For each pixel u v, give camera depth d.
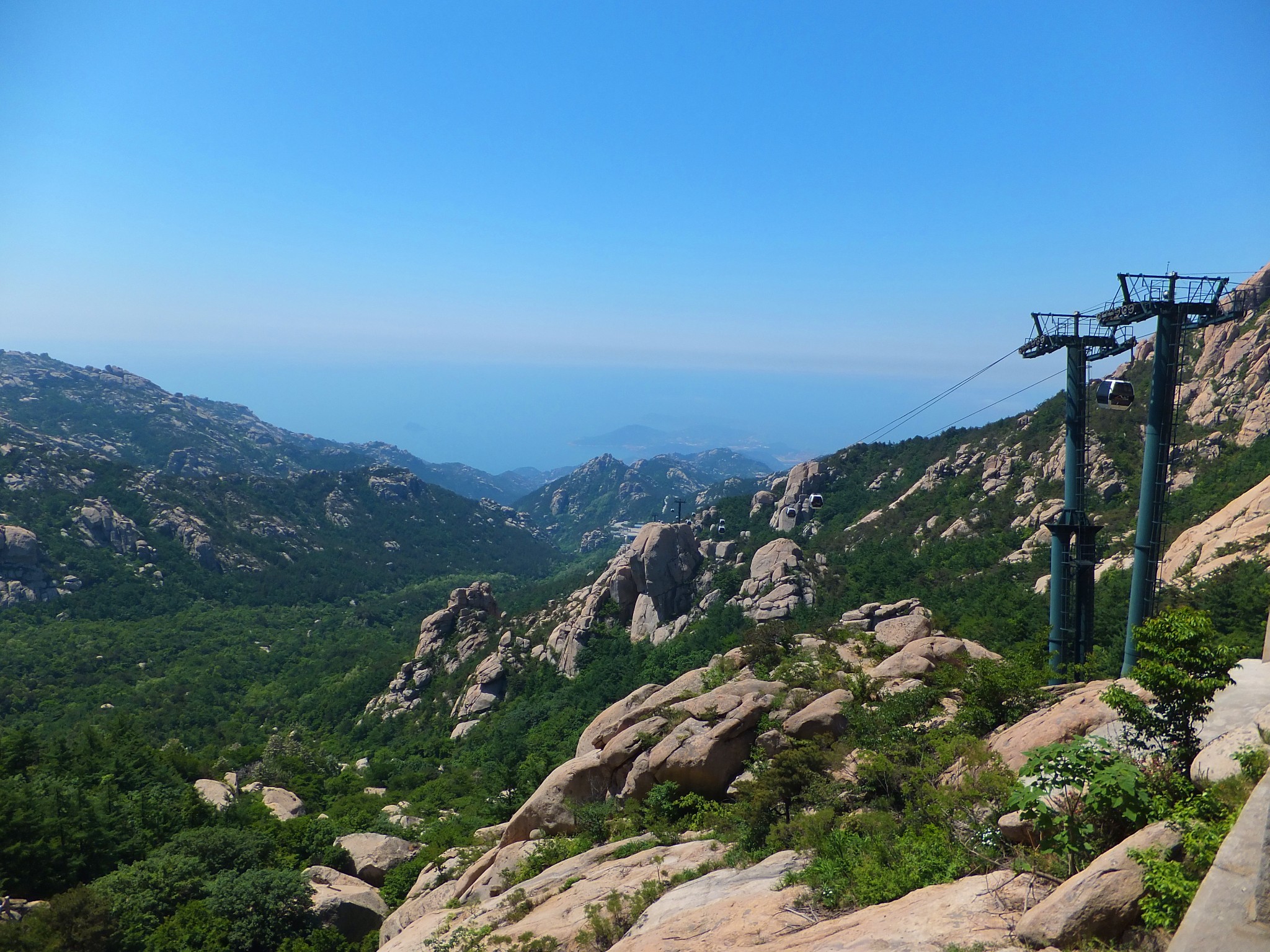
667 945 16.41
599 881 25.77
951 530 122.25
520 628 137.75
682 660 96.19
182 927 44.34
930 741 24.98
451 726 118.31
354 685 151.50
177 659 182.88
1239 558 63.03
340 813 79.44
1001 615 79.12
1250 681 16.45
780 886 17.95
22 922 41.97
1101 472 114.25
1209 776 13.02
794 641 45.84
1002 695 26.70
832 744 30.00
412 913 37.72
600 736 41.28
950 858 15.23
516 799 60.78
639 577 124.00
